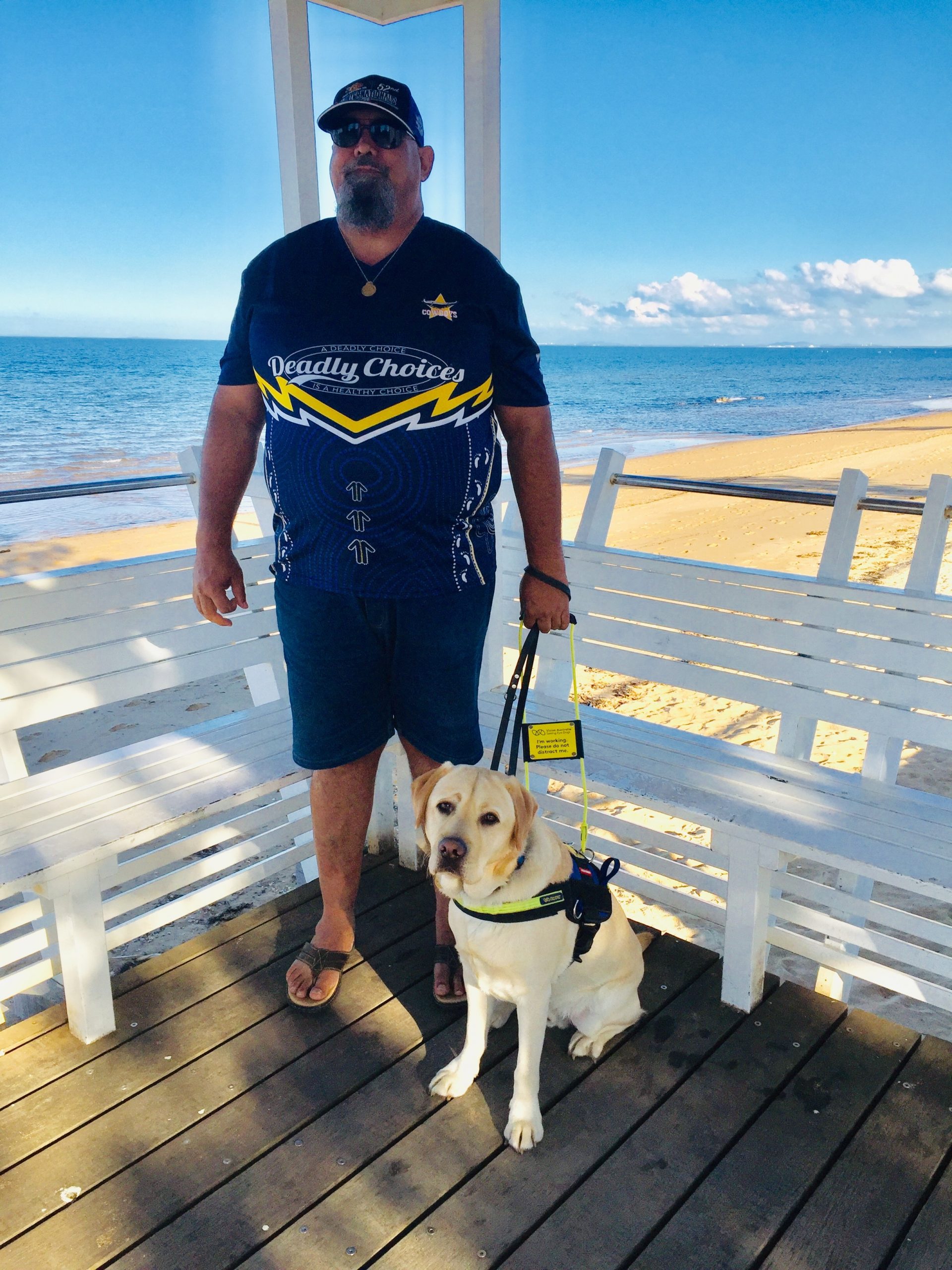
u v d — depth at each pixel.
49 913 2.40
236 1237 1.77
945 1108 2.10
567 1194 1.87
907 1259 1.72
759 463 20.81
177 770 2.63
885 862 2.12
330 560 2.14
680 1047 2.30
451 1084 2.12
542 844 1.99
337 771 2.41
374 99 1.94
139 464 20.69
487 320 2.08
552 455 2.24
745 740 5.48
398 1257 1.72
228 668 2.98
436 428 2.04
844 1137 2.02
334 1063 2.25
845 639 2.66
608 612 3.15
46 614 2.57
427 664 2.26
